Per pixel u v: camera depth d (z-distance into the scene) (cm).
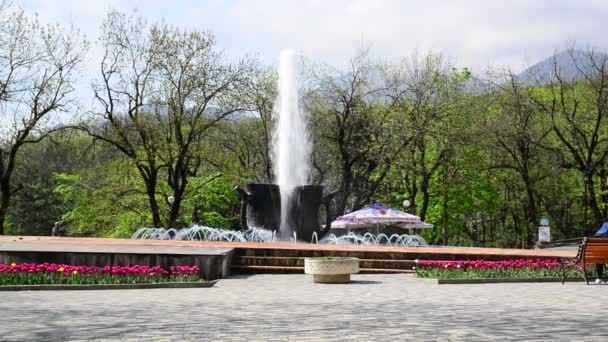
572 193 5475
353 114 4856
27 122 4159
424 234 5638
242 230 2823
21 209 6869
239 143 5219
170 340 799
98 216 4866
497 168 5494
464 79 5512
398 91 4956
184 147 4272
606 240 1708
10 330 895
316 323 952
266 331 871
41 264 1759
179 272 1723
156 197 4781
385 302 1266
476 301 1281
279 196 2781
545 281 1795
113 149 4459
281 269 2138
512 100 5159
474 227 6469
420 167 4991
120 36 4250
